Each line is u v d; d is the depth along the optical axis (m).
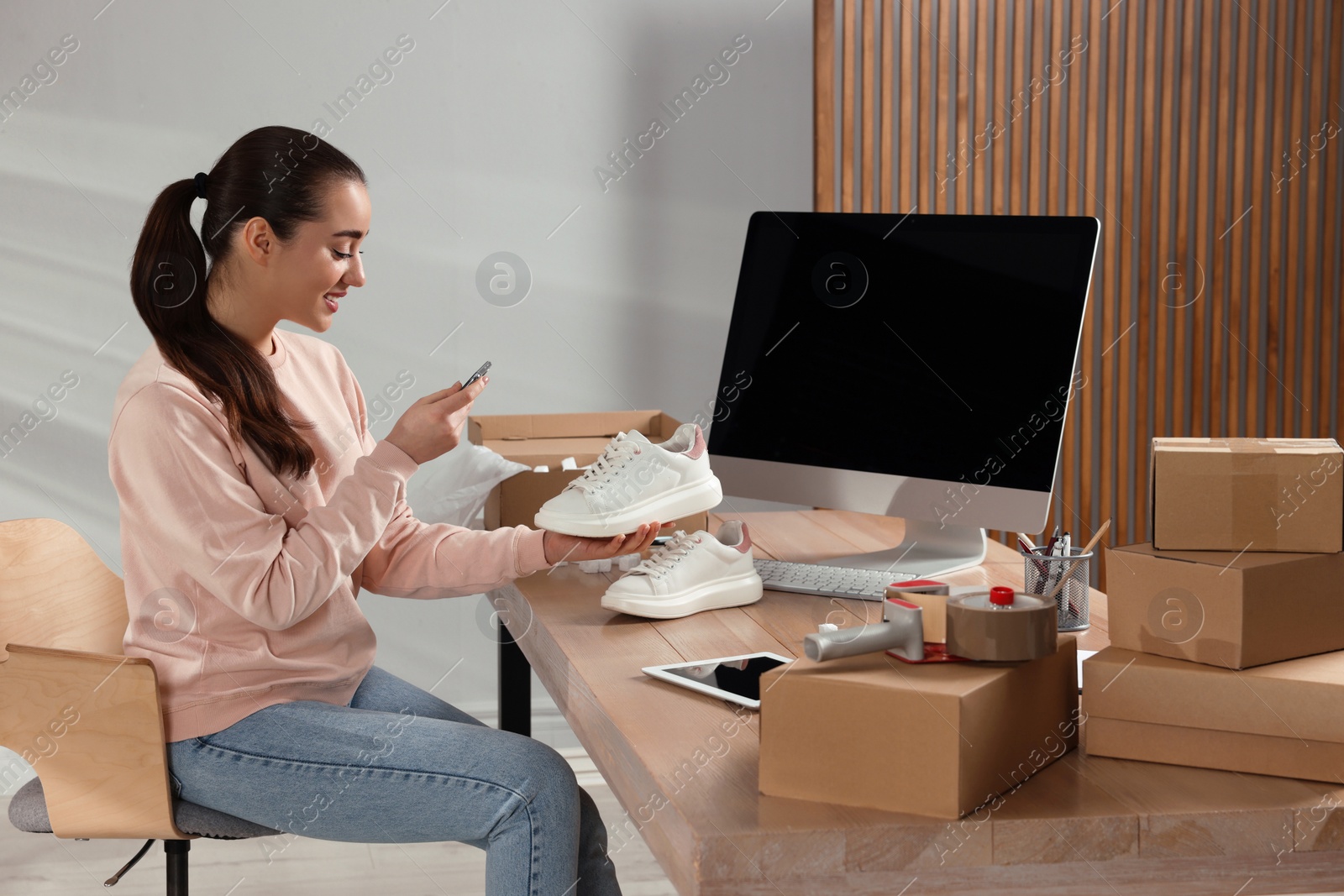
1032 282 1.45
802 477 1.61
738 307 1.69
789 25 2.88
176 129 2.66
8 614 1.40
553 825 1.17
